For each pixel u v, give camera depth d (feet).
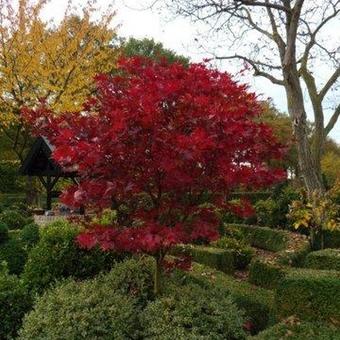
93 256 22.39
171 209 17.19
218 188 16.69
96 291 17.39
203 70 16.56
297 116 42.50
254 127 16.14
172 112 15.97
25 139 65.21
